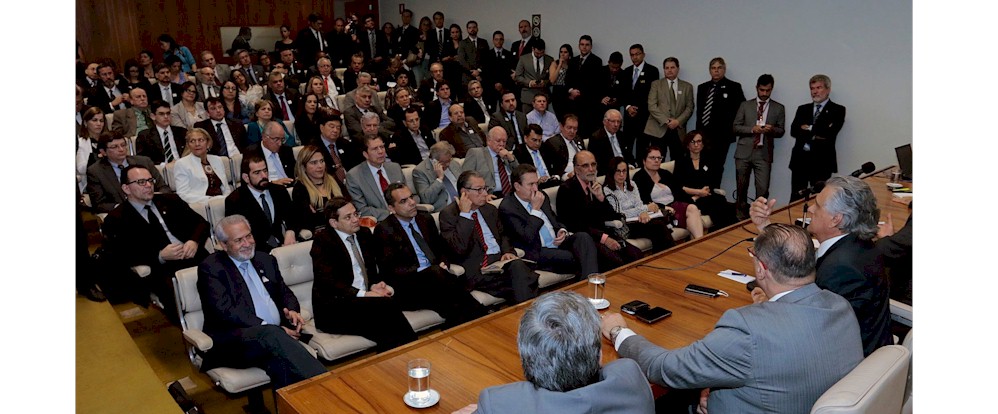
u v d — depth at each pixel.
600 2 7.84
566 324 1.51
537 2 8.67
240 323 2.92
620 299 2.85
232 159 5.17
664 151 7.03
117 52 9.62
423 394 2.02
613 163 4.84
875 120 5.99
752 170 6.71
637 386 1.55
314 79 7.39
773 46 6.49
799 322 1.83
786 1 6.32
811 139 6.08
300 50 10.20
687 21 7.05
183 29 10.44
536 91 8.30
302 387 2.10
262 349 2.73
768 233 2.00
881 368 1.72
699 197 5.35
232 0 10.73
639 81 7.24
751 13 6.57
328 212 3.41
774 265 1.96
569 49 8.01
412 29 10.51
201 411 2.53
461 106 6.49
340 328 3.14
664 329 2.53
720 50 6.87
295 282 3.45
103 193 4.52
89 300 3.97
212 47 10.73
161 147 5.65
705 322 2.60
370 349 3.22
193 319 3.07
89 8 9.34
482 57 9.20
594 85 7.70
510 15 9.14
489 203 4.24
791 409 1.83
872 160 6.09
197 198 4.75
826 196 2.35
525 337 1.53
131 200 3.86
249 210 4.20
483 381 2.13
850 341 1.88
